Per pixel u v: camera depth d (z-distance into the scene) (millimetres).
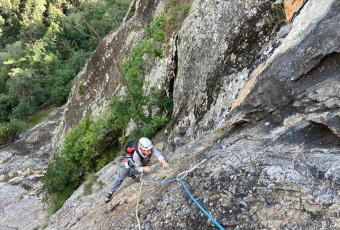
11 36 68125
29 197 18406
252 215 3504
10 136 32969
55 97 42375
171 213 4301
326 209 3086
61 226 7387
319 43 4184
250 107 5062
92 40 52031
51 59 46781
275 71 4734
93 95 19531
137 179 6629
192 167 5008
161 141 9453
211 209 3898
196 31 8297
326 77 4078
